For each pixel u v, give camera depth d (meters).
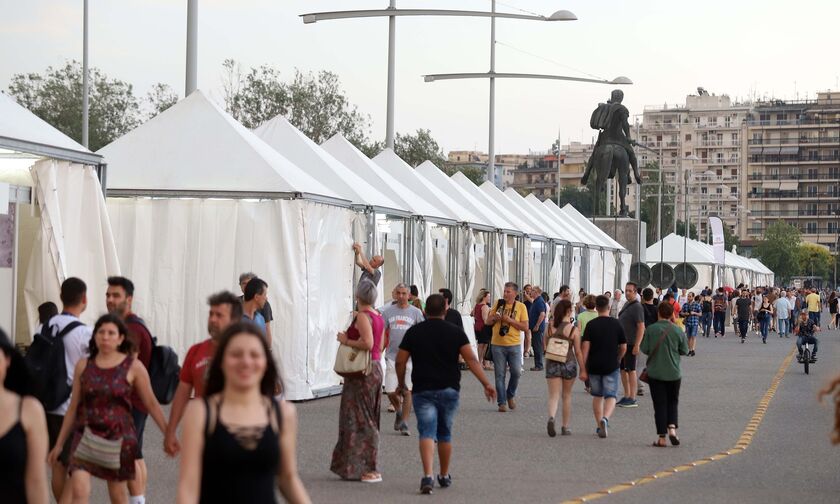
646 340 35.06
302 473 28.62
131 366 19.42
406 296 36.38
